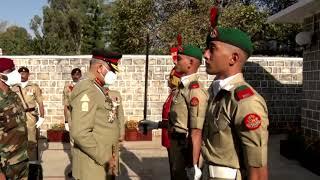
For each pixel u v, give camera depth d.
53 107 11.68
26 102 6.87
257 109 2.30
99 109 3.96
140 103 11.65
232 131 2.42
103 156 3.95
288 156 8.60
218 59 2.48
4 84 4.04
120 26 18.62
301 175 7.31
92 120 3.81
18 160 4.02
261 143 2.29
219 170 2.47
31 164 4.53
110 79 4.04
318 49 8.27
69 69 11.64
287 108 12.05
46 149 9.79
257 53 21.12
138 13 17.78
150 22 18.00
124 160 8.55
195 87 4.29
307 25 8.80
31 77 11.65
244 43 2.46
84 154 3.91
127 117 11.68
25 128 4.12
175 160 4.60
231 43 2.46
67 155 9.09
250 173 2.35
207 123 2.58
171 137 4.62
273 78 11.98
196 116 4.15
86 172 3.91
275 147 9.91
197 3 17.14
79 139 3.74
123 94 11.64
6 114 3.89
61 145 10.27
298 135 8.62
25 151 4.13
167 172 7.54
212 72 2.54
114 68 4.08
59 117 11.67
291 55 21.25
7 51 26.31
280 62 11.98
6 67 4.04
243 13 16.66
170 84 5.10
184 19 16.77
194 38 16.42
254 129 2.28
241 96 2.34
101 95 4.00
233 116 2.38
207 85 11.53
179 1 18.06
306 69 8.82
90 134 3.78
